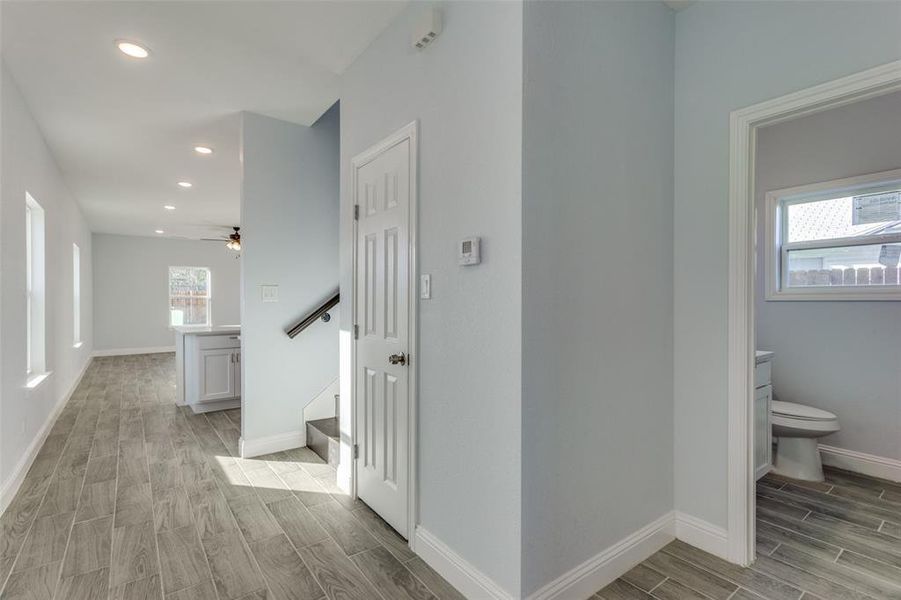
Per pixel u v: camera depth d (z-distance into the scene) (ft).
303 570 6.15
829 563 6.25
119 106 10.27
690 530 6.73
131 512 7.82
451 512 5.88
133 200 19.79
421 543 6.41
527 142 4.90
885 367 9.34
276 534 7.10
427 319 6.33
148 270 30.89
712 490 6.51
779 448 9.64
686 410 6.79
